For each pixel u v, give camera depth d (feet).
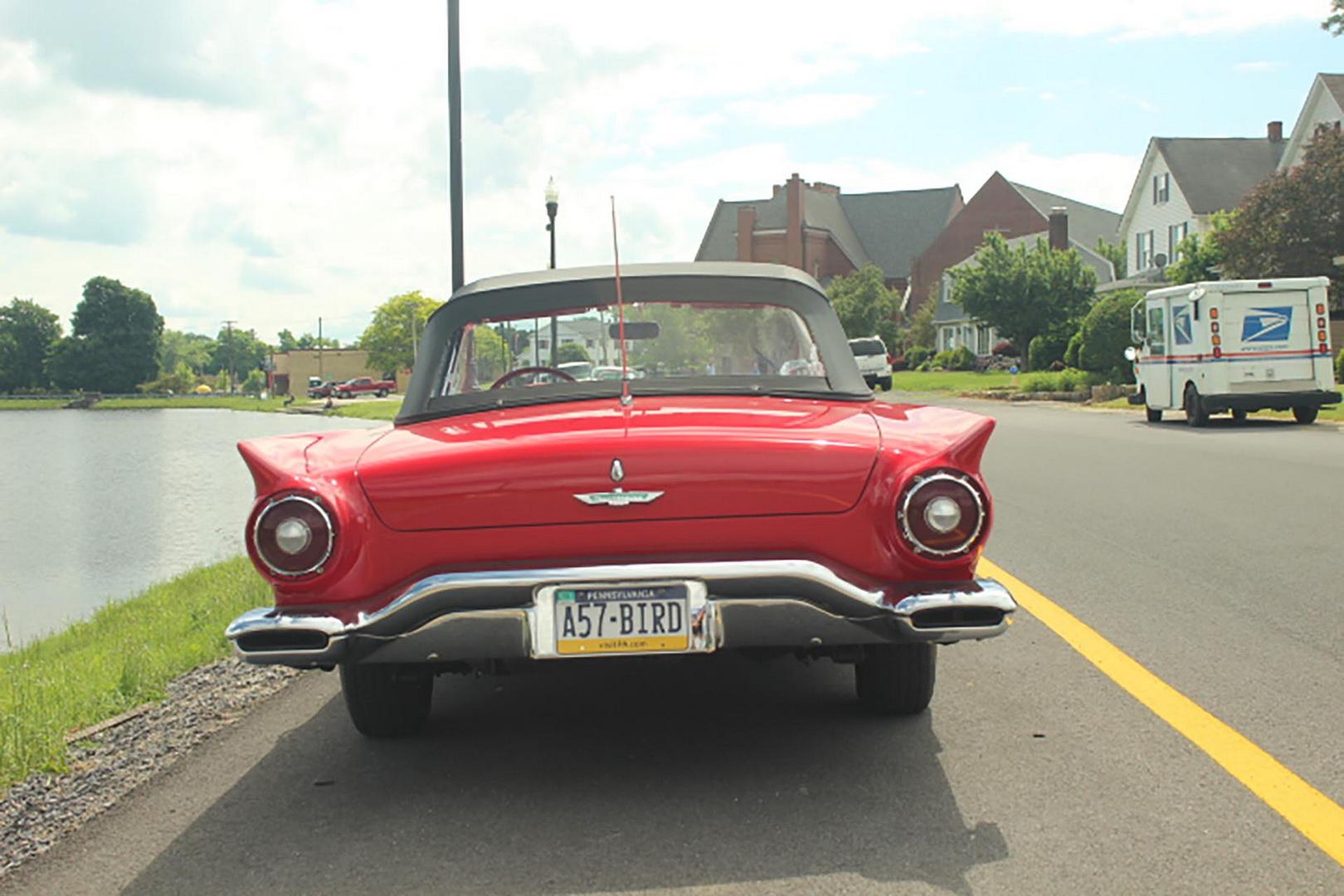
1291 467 42.63
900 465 11.85
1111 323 110.93
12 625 40.60
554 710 16.17
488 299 16.12
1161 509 32.99
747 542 11.85
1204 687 16.12
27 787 14.06
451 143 48.01
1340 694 15.62
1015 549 27.27
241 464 123.65
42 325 554.05
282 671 19.80
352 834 12.02
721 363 15.92
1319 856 10.68
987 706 15.55
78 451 156.04
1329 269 117.19
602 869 10.85
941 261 317.42
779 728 14.97
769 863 10.86
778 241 368.68
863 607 11.70
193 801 13.28
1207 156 189.16
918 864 10.73
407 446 12.61
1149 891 10.06
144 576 49.65
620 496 11.76
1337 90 153.48
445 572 11.80
